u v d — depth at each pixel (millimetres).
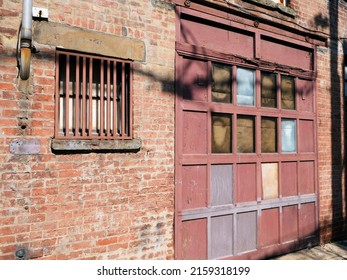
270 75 5605
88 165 3799
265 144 5480
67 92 3711
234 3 5062
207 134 4773
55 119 3609
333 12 6609
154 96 4297
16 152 3400
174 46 4500
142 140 4172
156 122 4301
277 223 5523
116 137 3975
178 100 4496
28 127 3471
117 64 4148
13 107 3402
